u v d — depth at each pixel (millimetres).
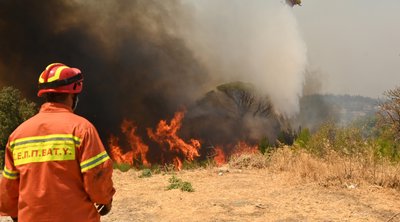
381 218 4852
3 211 2338
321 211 5129
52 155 2139
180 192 6195
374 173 6500
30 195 2146
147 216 5035
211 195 5984
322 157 8328
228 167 8484
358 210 5156
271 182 6809
